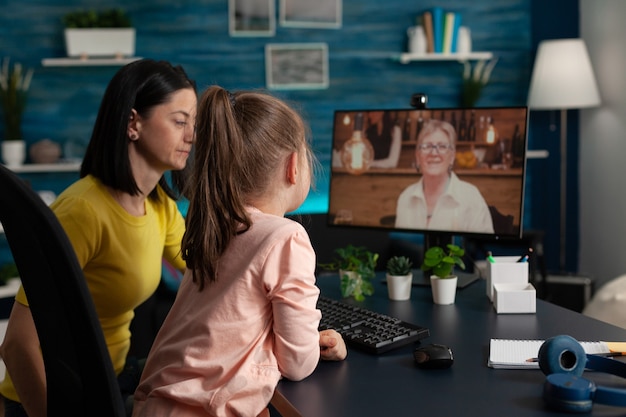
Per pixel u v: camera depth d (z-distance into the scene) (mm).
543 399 1229
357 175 2299
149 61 1797
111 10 4062
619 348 1434
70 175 4184
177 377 1316
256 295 1316
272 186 1393
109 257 1756
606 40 4449
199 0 4281
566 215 4879
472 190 2115
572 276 4195
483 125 2100
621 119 4340
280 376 1333
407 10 4582
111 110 1734
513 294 1778
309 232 3914
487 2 4695
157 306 3359
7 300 3955
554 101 4297
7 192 1062
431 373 1389
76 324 1116
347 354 1519
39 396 1537
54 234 1070
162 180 1988
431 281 1919
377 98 4605
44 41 4066
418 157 2197
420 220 2191
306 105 4504
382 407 1230
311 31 4469
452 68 4688
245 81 4398
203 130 1348
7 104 3951
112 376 1137
